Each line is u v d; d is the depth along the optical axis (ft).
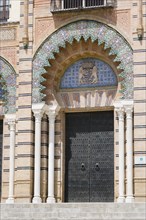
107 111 101.24
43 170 98.12
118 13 96.43
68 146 102.01
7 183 100.32
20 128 97.96
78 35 97.96
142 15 94.68
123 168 94.17
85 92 101.30
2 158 102.32
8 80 101.35
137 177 91.04
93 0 98.94
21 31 100.63
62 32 98.78
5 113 101.50
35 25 100.12
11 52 101.81
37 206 85.61
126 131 94.68
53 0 99.71
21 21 100.89
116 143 97.45
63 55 100.58
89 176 100.07
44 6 100.17
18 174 96.53
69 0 99.86
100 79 100.83
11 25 102.32
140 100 92.79
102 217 80.48
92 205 83.35
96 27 97.25
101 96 100.37
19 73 99.55
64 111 102.53
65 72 102.68
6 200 98.63
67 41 98.53
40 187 96.99
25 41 99.66
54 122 100.01
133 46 94.58
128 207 82.02
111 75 100.37
